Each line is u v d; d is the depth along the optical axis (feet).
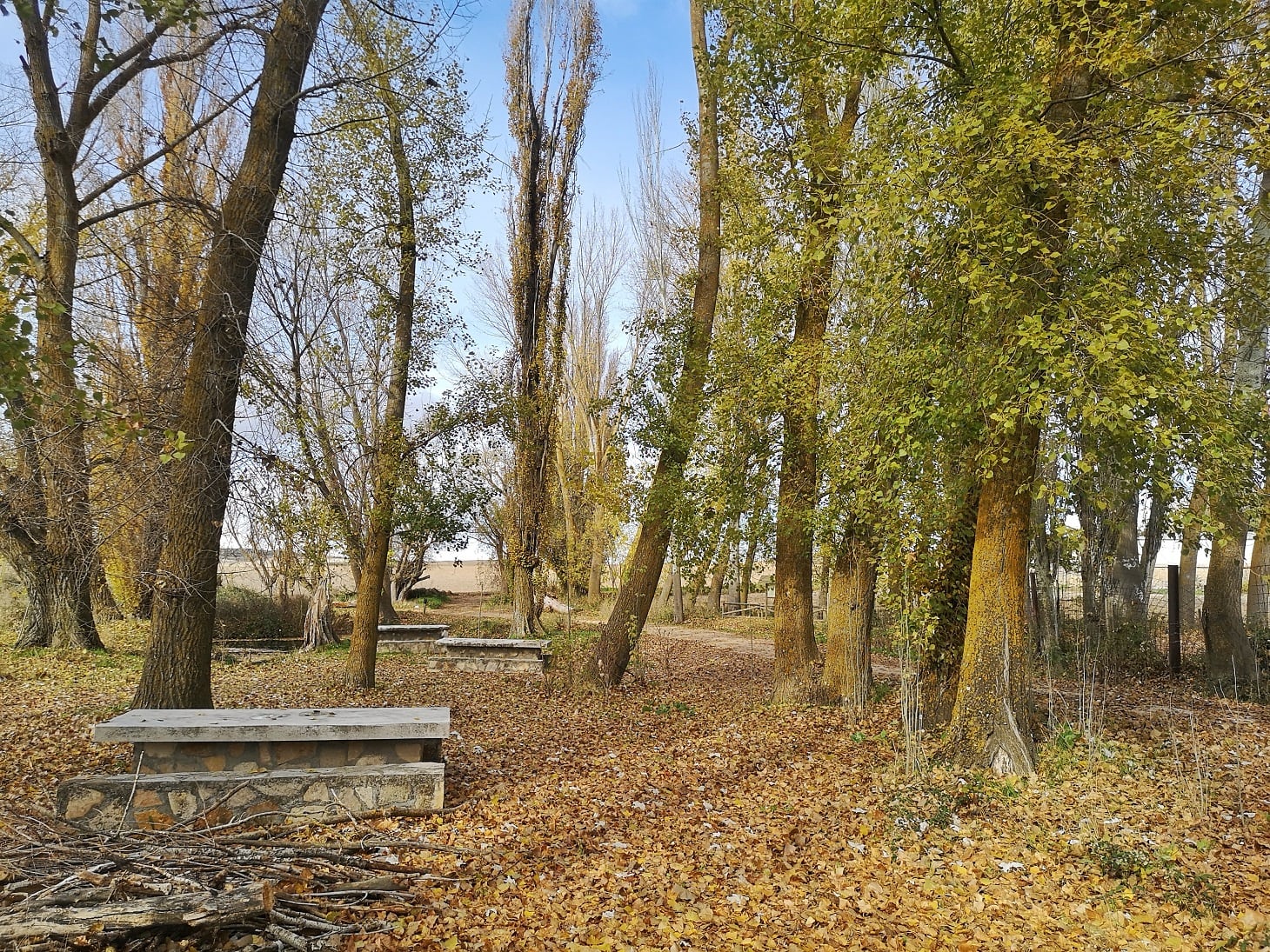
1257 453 19.16
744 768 24.03
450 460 41.88
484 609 98.27
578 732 30.32
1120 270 18.67
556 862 16.17
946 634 26.17
